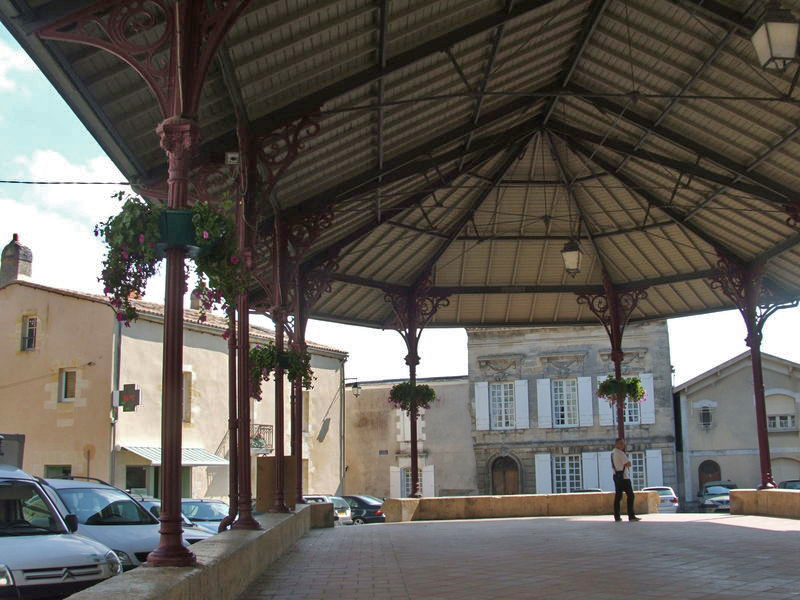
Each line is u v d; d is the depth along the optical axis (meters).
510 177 16.56
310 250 15.74
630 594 6.34
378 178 13.89
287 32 8.55
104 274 5.63
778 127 12.74
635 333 35.00
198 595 4.75
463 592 6.59
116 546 9.05
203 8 5.96
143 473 23.75
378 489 35.91
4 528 7.06
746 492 17.02
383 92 10.88
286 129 10.07
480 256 18.83
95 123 8.38
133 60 6.04
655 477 34.22
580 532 12.79
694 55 11.77
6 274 25.56
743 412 34.34
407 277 18.80
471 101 12.93
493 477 35.50
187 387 25.53
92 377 23.23
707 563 8.33
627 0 11.24
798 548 9.72
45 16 6.18
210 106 9.50
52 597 6.48
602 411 34.91
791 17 9.02
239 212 9.61
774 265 17.27
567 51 12.76
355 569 8.32
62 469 23.27
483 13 10.29
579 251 15.87
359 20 9.03
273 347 12.62
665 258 18.53
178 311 5.50
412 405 18.52
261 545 8.03
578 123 14.89
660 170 15.48
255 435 27.86
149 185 9.70
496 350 36.03
